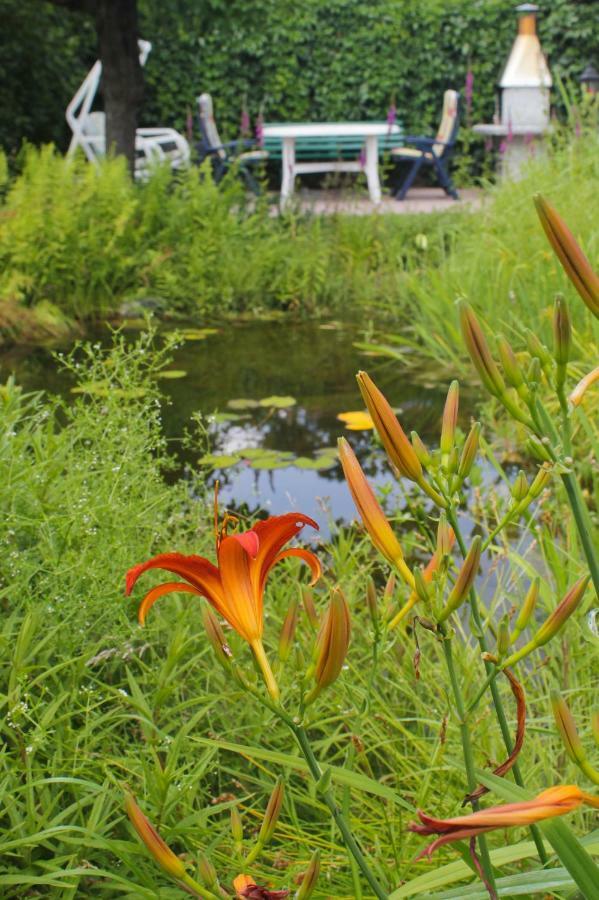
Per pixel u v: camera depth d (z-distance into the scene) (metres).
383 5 13.23
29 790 1.70
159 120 13.70
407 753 2.16
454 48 13.35
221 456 4.52
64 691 2.01
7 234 7.35
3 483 2.32
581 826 1.96
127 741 2.12
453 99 12.25
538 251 5.69
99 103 13.34
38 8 12.05
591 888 1.01
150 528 2.59
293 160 12.14
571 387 4.10
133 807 1.07
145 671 2.21
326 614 1.07
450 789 1.99
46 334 6.99
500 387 1.12
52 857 1.88
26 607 2.15
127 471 2.80
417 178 14.19
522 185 6.93
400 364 6.21
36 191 7.68
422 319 6.61
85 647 2.18
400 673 2.29
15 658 1.83
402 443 1.18
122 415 2.91
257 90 13.59
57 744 1.87
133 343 6.82
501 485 4.04
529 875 1.18
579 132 7.10
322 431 4.97
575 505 1.14
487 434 4.76
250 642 1.13
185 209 8.39
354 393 5.61
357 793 2.05
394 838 1.92
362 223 8.95
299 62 13.63
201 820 1.86
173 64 13.36
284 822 2.09
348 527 3.75
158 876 1.85
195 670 2.43
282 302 7.95
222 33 13.22
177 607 2.35
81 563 2.13
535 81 10.96
